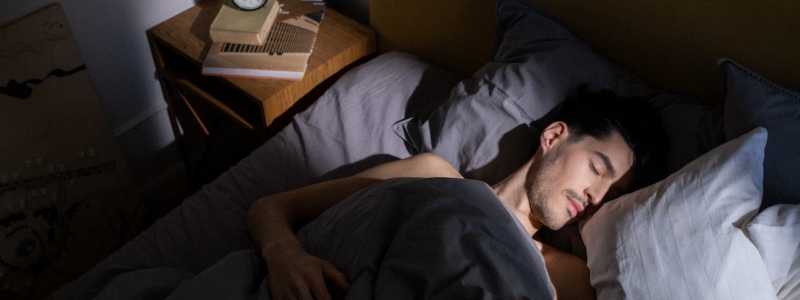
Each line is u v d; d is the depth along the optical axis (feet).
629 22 4.45
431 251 3.36
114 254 4.34
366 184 4.30
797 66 3.91
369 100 5.07
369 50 6.02
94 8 5.39
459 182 3.74
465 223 3.45
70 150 5.61
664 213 3.43
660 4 4.23
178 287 3.46
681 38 4.27
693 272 3.23
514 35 4.70
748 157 3.41
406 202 3.73
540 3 4.83
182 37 5.70
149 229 4.56
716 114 4.02
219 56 5.42
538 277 3.37
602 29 4.62
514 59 4.66
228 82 5.41
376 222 3.65
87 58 5.57
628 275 3.38
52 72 5.22
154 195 6.97
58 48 5.19
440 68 5.38
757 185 3.38
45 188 5.50
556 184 4.07
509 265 3.37
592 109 4.16
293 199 4.28
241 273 3.56
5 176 5.16
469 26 5.26
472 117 4.56
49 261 5.77
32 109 5.18
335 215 3.92
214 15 5.95
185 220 4.54
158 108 6.43
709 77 4.29
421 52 5.76
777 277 3.30
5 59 4.86
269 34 5.61
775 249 3.21
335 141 4.89
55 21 5.09
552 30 4.61
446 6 5.26
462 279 3.19
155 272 3.69
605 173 4.01
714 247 3.24
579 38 4.66
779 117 3.63
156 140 6.64
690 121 4.05
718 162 3.44
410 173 4.34
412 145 4.83
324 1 6.08
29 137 5.24
